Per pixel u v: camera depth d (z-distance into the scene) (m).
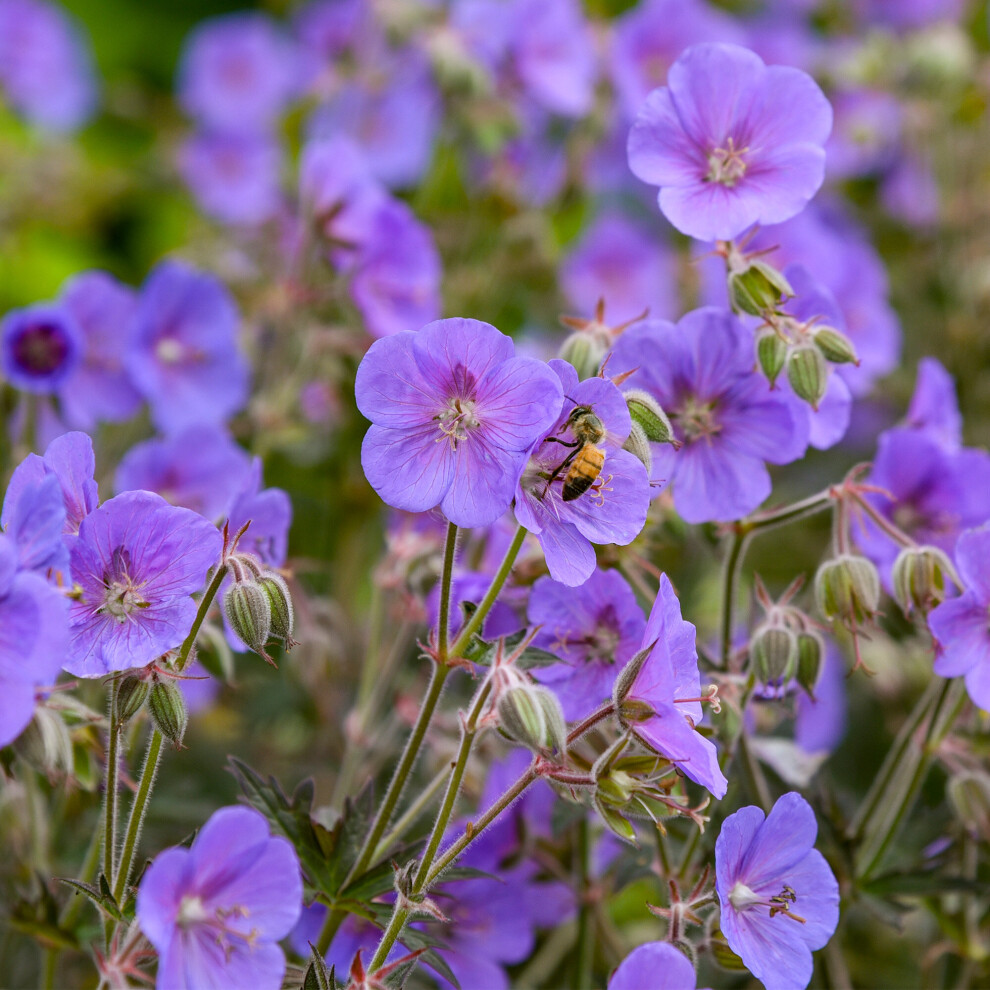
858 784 0.80
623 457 0.62
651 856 0.66
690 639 0.61
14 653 0.58
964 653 0.64
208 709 0.78
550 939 0.72
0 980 0.70
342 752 0.76
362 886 0.63
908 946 0.76
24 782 0.68
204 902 0.58
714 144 0.65
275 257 0.90
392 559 0.71
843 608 0.65
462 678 0.71
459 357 0.61
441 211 1.01
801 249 0.76
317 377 0.82
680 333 0.64
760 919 0.62
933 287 0.94
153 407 0.78
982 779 0.67
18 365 0.73
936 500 0.69
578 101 0.93
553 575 0.61
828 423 0.66
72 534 0.60
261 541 0.66
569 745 0.62
